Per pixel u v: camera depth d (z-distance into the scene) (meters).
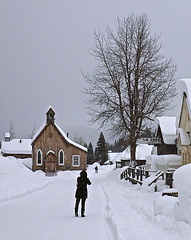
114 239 9.33
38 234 10.34
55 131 70.56
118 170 41.56
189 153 26.86
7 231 10.84
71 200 19.94
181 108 28.28
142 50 39.59
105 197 21.22
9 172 37.50
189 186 8.20
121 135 38.94
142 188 22.06
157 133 46.91
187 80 27.36
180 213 8.60
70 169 70.69
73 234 10.29
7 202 18.89
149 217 10.65
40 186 28.95
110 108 39.25
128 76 39.53
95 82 40.44
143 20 40.81
